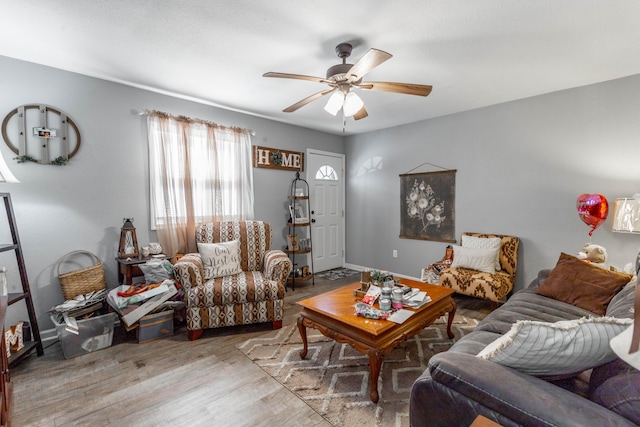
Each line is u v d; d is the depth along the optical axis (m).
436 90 3.01
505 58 2.34
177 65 2.48
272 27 1.93
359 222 4.99
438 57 2.32
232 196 3.68
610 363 0.92
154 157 3.04
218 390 1.86
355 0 1.66
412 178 4.25
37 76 2.45
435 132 3.99
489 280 2.97
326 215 4.91
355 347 1.81
